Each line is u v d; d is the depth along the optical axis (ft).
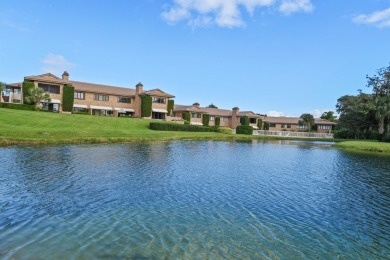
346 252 27.73
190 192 45.16
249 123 299.17
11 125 117.19
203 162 75.72
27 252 24.43
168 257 24.90
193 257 25.12
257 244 28.37
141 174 55.88
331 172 70.54
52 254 24.32
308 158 98.63
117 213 34.63
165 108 240.94
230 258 25.32
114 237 28.17
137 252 25.46
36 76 185.16
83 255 24.44
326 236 31.17
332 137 251.39
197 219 34.04
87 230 29.43
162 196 42.37
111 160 69.62
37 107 171.53
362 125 224.94
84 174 52.90
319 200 44.60
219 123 297.12
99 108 215.72
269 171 67.87
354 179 62.13
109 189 44.24
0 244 25.58
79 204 36.94
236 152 106.01
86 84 228.02
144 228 30.68
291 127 339.98
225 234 30.25
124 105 231.91
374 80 215.10
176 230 30.58
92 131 121.60
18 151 74.54
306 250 27.68
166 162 71.82
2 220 30.83
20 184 44.09
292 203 42.39
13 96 200.85
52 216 32.60
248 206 39.88
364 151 133.39
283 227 33.09
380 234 32.22
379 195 48.57
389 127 193.26
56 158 67.46
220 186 50.08
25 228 29.14
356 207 41.68
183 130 190.60
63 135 104.68
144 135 135.13
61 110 190.49
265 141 185.37
